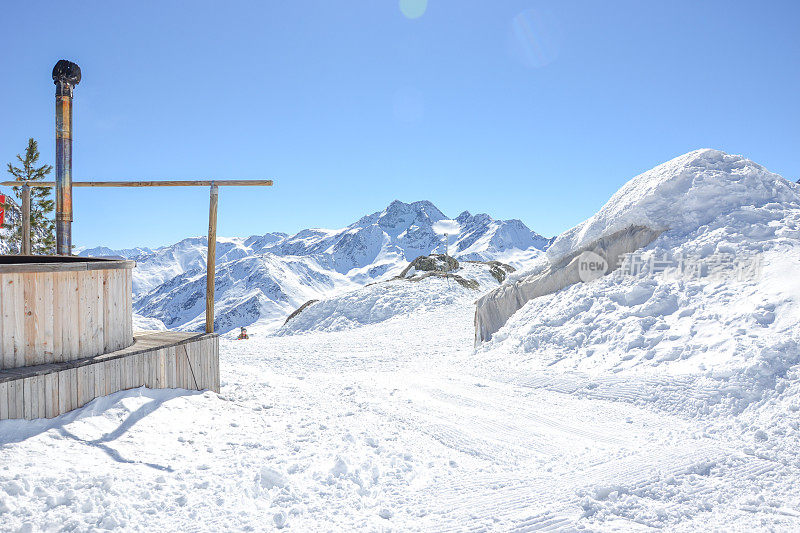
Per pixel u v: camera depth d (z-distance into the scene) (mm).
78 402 6316
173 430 6629
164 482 5137
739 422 7195
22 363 6113
